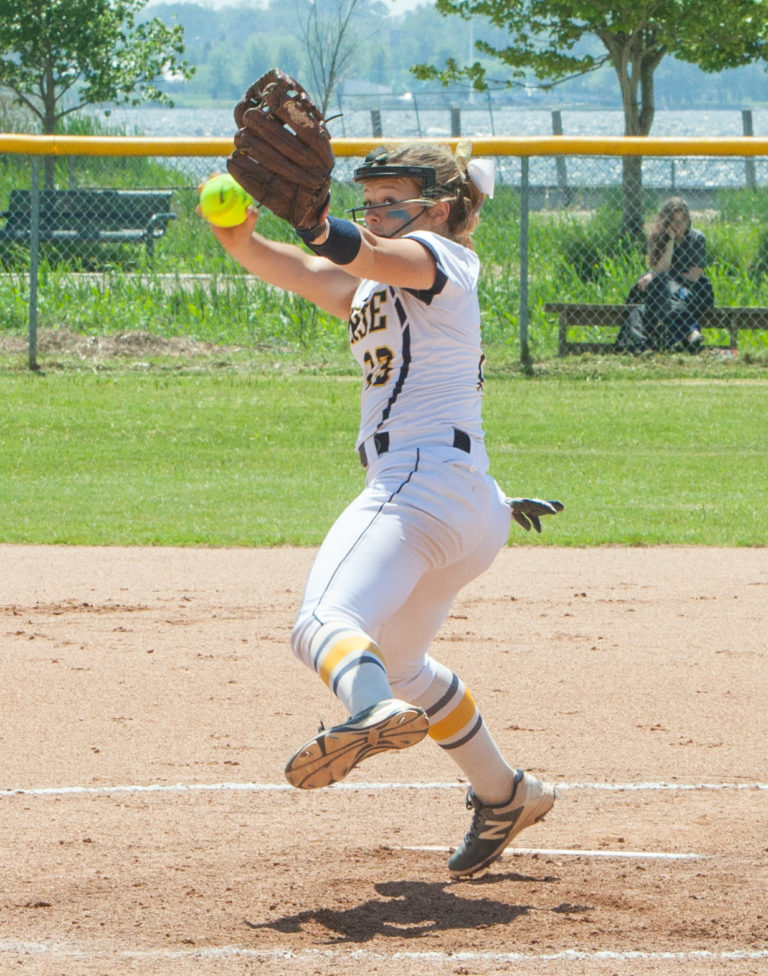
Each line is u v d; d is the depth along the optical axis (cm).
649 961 1123
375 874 1334
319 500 3488
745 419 4538
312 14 10512
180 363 5466
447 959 1121
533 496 3506
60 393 4825
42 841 1412
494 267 6250
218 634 2336
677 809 1540
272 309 6034
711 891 1289
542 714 1909
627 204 6569
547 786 1325
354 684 1048
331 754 1005
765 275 6206
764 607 2550
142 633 2336
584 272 6147
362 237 1088
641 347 5594
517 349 5697
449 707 1255
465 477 1181
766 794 1596
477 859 1302
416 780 1648
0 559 2888
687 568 2870
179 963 1111
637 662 2181
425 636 1238
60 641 2277
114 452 4012
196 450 4059
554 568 2866
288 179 1037
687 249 5603
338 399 4816
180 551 2992
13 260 6562
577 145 5150
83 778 1633
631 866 1359
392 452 1187
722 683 2073
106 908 1235
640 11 7869
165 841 1420
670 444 4203
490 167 1239
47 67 9012
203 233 6725
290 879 1316
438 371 1191
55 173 8406
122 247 6888
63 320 5984
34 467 3809
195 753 1734
